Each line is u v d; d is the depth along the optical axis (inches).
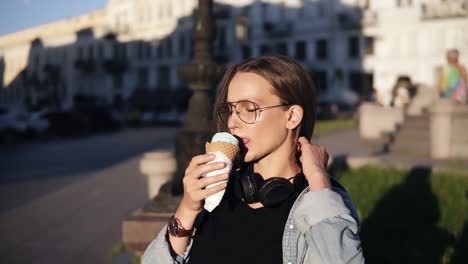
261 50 1987.0
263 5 1974.7
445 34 1599.4
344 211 57.3
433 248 180.1
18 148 828.6
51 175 490.0
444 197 258.8
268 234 59.7
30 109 1294.3
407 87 754.8
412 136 514.6
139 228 153.1
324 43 1841.8
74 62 2475.4
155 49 2226.9
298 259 57.8
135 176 422.6
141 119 1551.4
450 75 467.8
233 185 65.5
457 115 433.4
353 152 496.7
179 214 61.4
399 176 319.3
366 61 1744.6
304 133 68.6
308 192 59.5
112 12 2433.6
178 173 179.8
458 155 434.3
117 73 2325.3
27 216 295.0
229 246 60.6
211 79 187.2
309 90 66.7
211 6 189.0
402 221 214.4
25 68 2689.5
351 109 1609.3
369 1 1748.3
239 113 64.2
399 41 1683.1
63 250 221.9
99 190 367.2
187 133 180.4
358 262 55.4
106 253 213.6
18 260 209.0
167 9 2165.4
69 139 1001.5
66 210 307.1
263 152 64.2
